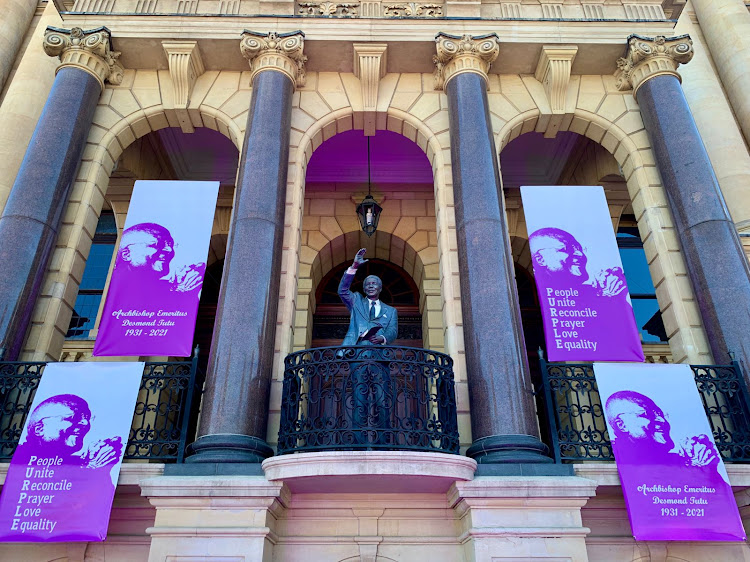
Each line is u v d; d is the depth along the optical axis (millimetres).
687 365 6719
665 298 7727
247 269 6941
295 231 7816
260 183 7531
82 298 10906
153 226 7566
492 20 9008
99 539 5609
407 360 6344
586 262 7520
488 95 9047
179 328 6934
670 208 8062
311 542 6102
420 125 8703
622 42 8906
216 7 9258
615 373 6664
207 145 11250
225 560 5391
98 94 8688
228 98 8867
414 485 5996
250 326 6609
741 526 5820
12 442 6195
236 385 6273
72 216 7867
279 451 6066
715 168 10125
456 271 7574
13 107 10219
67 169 7844
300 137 8547
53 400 6258
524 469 5902
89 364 6527
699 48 11680
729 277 7191
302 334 10242
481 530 5547
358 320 7316
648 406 6434
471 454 6250
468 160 7828
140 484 5672
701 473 6062
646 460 6129
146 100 8836
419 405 6777
